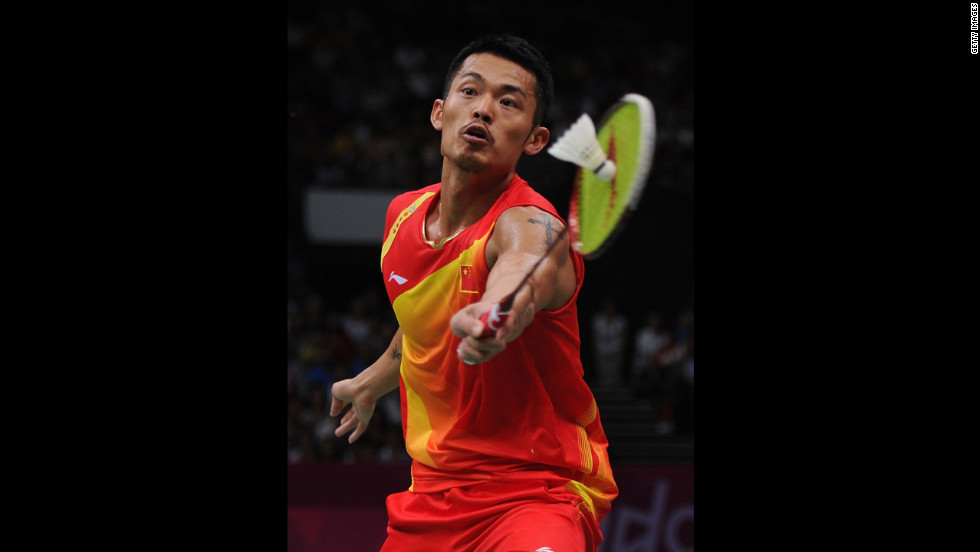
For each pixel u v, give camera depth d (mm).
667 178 28531
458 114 5340
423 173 27391
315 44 31328
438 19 34062
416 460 5801
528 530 4988
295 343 21250
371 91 30281
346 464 13766
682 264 27781
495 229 5082
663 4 35812
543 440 5352
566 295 5133
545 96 5496
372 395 6516
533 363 5277
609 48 34719
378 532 13680
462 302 5250
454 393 5480
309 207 25859
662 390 22781
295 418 19422
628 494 13984
